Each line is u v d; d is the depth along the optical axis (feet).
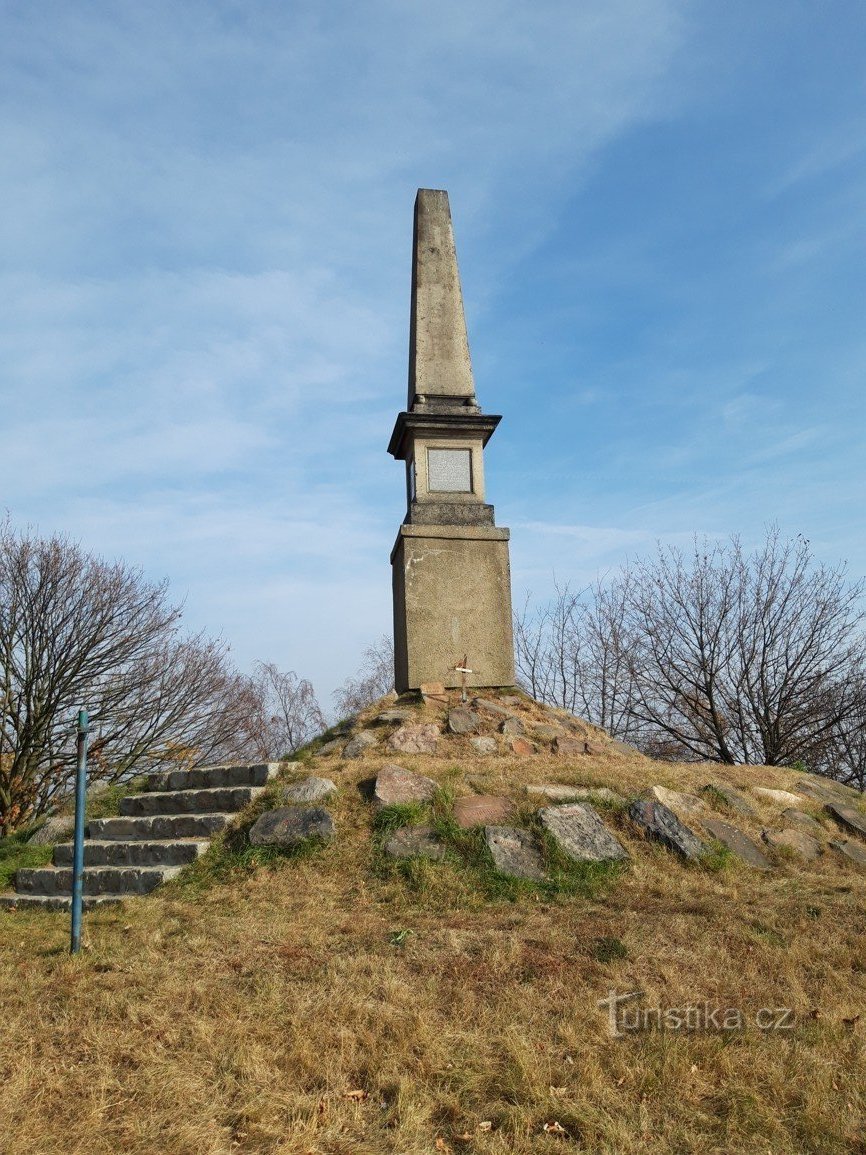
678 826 23.61
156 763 64.64
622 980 15.53
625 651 62.34
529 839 22.33
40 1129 11.00
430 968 15.98
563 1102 11.81
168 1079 12.20
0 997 15.31
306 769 27.35
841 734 54.03
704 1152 10.90
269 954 16.83
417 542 34.01
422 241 37.58
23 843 29.50
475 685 33.50
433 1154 10.78
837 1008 14.80
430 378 36.01
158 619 65.72
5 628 58.59
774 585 57.62
